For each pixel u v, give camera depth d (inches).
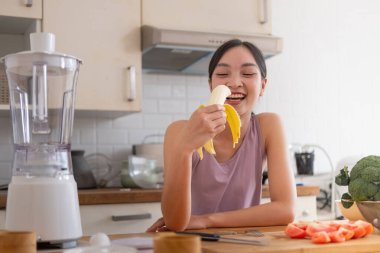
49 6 104.2
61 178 45.4
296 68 139.6
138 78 110.3
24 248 35.4
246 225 63.2
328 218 114.1
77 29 106.3
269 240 46.1
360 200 52.6
